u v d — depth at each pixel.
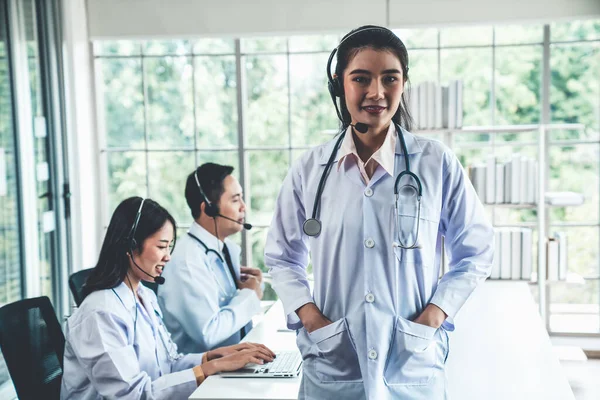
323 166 1.65
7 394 3.63
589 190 5.02
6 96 3.77
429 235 1.59
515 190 4.03
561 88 5.26
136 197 2.16
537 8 4.34
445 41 5.08
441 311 1.58
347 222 1.58
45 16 4.20
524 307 3.31
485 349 2.66
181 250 2.69
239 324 2.68
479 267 1.64
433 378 1.62
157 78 5.23
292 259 1.80
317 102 5.14
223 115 5.20
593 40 4.95
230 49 5.14
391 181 1.59
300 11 4.51
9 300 3.74
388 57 1.48
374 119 1.51
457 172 1.63
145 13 4.61
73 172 4.54
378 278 1.56
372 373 1.55
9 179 3.78
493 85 5.02
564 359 4.14
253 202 5.23
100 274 2.09
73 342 1.99
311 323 1.63
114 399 1.94
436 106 4.02
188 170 5.18
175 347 2.35
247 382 1.91
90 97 4.77
